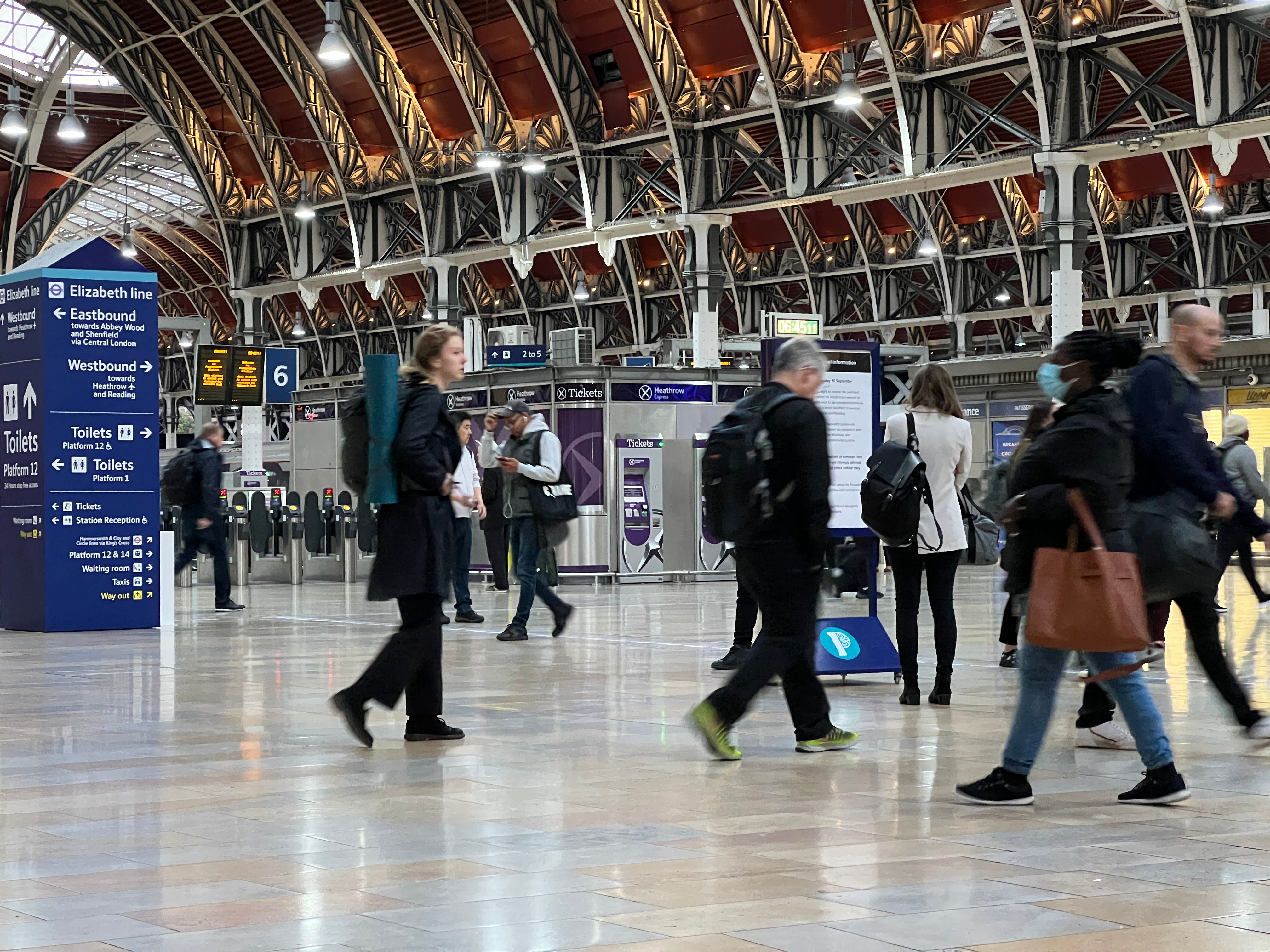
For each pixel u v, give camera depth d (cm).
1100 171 3928
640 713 780
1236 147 2359
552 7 3106
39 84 4359
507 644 1207
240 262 4047
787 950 339
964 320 4291
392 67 3441
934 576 810
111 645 1215
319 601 1884
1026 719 522
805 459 605
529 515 1234
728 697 616
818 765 615
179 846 462
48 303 1338
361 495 664
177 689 897
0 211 4541
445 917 372
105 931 360
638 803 532
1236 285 3816
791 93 2905
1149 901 386
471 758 636
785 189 2995
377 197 3719
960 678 945
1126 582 502
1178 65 3234
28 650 1173
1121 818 503
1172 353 606
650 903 385
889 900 387
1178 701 811
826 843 462
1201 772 595
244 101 3731
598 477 2177
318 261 3891
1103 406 517
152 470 1391
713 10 2931
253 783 577
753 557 619
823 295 4600
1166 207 3934
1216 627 629
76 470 1355
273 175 3834
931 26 2738
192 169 3962
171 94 3847
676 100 3030
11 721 760
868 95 2873
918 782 574
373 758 637
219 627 1413
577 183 4056
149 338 1384
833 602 1758
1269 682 888
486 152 3062
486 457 1562
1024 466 519
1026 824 493
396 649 666
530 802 534
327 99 3603
